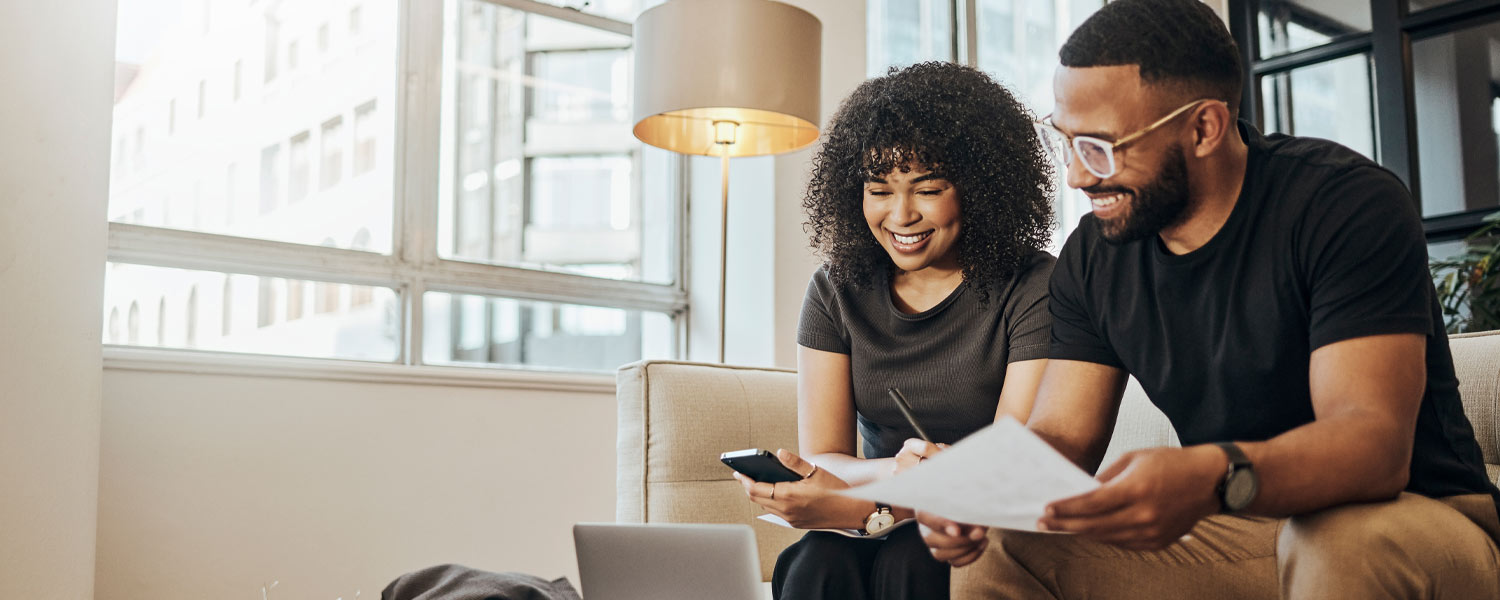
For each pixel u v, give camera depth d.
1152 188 1.27
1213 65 1.26
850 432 1.84
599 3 3.77
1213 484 1.02
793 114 2.74
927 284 1.77
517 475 3.18
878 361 1.75
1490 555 1.11
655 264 3.86
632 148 3.83
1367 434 1.07
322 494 2.83
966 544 1.23
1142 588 1.29
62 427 1.88
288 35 3.13
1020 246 1.70
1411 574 1.04
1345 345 1.17
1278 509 1.06
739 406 2.23
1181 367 1.37
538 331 3.55
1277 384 1.30
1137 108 1.25
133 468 2.56
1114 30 1.26
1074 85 1.28
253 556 2.71
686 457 2.13
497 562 3.12
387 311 3.24
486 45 3.51
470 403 3.12
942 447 1.50
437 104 3.37
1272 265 1.27
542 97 3.63
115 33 2.09
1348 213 1.21
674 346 3.89
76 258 1.93
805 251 3.77
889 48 4.33
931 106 1.67
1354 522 1.06
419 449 3.01
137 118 2.84
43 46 1.88
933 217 1.67
